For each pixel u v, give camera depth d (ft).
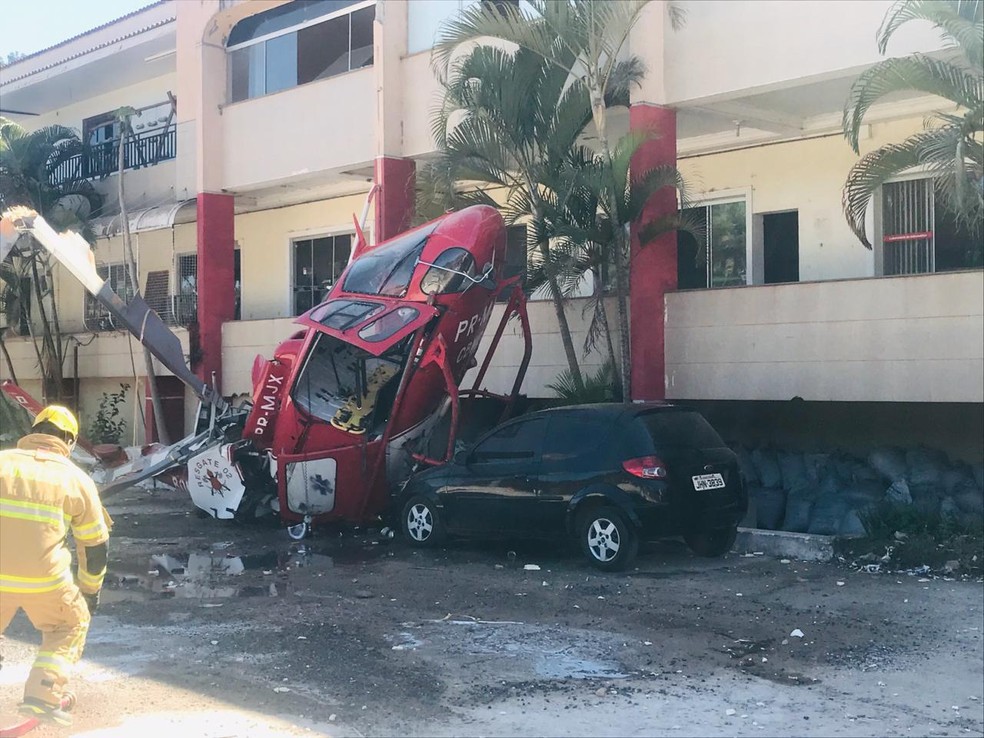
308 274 71.41
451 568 34.45
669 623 26.73
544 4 41.68
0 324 76.79
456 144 42.91
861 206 34.50
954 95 32.45
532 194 43.21
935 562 32.71
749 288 42.01
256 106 61.16
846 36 38.73
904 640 25.17
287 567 34.88
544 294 45.68
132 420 74.08
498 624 26.73
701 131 50.14
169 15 69.31
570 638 25.35
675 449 33.22
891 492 38.37
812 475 40.83
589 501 33.65
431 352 39.04
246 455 42.06
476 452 36.94
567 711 20.12
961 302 36.73
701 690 21.49
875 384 38.73
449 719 19.58
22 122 91.20
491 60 42.70
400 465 41.04
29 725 17.13
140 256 76.95
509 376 49.62
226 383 63.21
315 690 21.21
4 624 17.26
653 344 44.01
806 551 35.14
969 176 32.76
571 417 34.88
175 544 39.70
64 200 75.15
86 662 23.21
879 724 19.67
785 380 41.01
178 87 66.54
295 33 60.90
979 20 31.63
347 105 56.34
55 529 17.16
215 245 63.26
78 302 78.13
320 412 40.57
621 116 48.55
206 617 27.61
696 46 42.91
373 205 54.08
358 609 28.50
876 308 38.73
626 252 43.45
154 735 18.45
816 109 46.34
